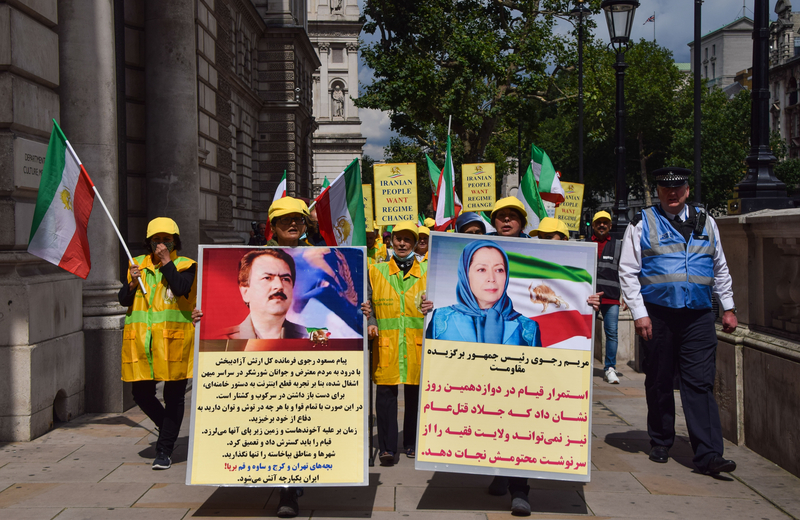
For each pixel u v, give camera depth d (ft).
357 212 21.29
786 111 229.66
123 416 22.70
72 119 24.09
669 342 17.46
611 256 28.66
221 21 54.13
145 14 33.01
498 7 80.79
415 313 17.97
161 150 32.78
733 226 19.47
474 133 81.25
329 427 14.39
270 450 14.25
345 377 14.61
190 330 17.35
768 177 21.43
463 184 34.81
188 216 33.24
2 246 19.49
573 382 14.74
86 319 23.31
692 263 17.11
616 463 17.62
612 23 41.45
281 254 14.89
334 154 204.54
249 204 88.38
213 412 14.35
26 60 20.17
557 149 199.11
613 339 28.53
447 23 74.84
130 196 32.83
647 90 170.60
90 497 14.97
